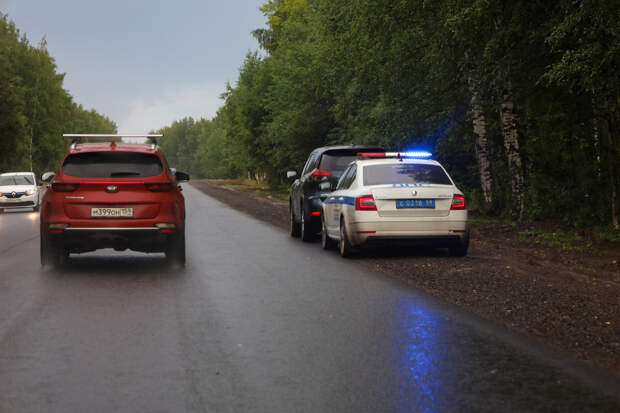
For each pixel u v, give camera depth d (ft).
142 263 38.93
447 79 59.57
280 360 18.26
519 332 21.52
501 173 71.05
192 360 18.29
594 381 16.29
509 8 46.93
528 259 39.42
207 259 40.70
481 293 28.35
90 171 35.83
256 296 28.07
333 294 28.53
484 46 50.67
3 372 17.21
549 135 60.44
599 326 22.25
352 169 43.11
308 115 152.56
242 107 223.71
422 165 41.24
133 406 14.61
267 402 14.83
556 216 59.98
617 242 47.47
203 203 121.90
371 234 38.68
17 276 33.81
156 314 24.43
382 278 32.96
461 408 14.35
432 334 21.26
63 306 25.96
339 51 70.33
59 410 14.38
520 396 15.14
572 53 39.27
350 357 18.54
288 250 45.78
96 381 16.43
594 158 57.52
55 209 35.45
